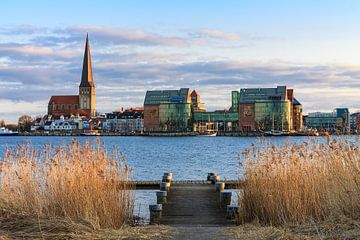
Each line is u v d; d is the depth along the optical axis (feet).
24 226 43.57
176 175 143.43
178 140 597.93
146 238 40.83
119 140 602.03
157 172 153.07
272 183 53.52
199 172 152.15
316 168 52.54
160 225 50.06
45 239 39.32
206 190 79.25
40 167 53.93
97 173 53.06
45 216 47.52
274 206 51.34
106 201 51.62
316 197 50.49
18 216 46.98
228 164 184.75
